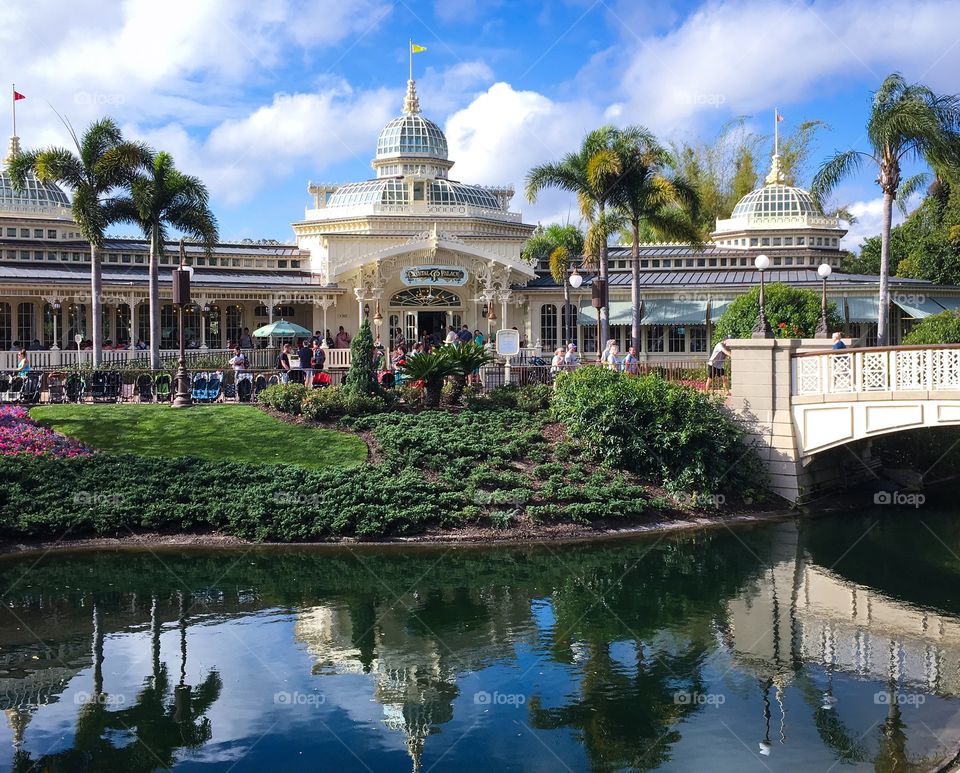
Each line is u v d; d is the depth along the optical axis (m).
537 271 55.25
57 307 43.59
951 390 23.64
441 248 48.19
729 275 52.56
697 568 21.22
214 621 17.47
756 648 16.27
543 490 25.02
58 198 51.16
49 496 23.53
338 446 27.27
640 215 42.03
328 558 21.70
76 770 12.04
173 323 49.75
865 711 13.74
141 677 14.89
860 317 48.19
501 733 13.05
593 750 12.59
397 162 54.78
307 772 11.97
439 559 21.75
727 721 13.44
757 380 27.66
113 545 22.34
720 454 27.09
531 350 45.78
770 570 21.12
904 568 21.23
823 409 26.31
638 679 14.91
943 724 13.26
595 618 17.78
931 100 35.62
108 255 48.41
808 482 27.58
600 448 27.33
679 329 52.03
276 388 30.42
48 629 16.98
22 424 27.47
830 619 17.77
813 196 37.59
